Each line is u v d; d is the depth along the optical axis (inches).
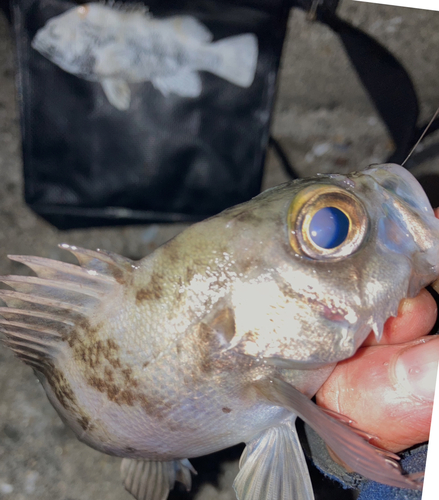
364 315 4.6
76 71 8.7
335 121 10.6
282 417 5.4
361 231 4.6
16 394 9.4
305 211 4.6
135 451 5.6
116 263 5.1
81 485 9.2
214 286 4.8
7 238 9.9
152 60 8.8
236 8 8.7
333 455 5.8
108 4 8.4
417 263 4.8
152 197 9.6
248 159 9.5
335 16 9.4
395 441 5.2
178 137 9.2
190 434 5.2
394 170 5.1
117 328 5.1
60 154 9.1
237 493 5.5
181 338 4.9
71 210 9.4
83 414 5.5
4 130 9.9
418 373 5.0
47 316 5.3
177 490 9.2
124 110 9.0
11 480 9.1
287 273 4.7
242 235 4.8
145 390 5.0
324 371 5.1
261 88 9.1
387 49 9.7
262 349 4.7
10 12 9.3
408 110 10.0
